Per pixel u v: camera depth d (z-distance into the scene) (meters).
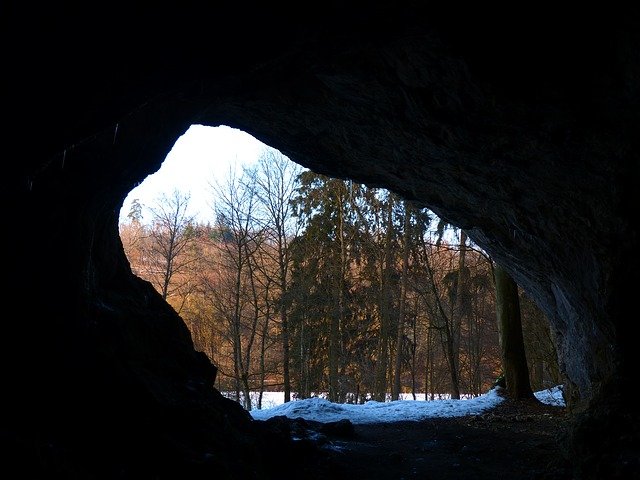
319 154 8.77
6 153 3.66
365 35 4.36
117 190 5.84
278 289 24.72
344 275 23.23
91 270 5.80
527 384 14.94
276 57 4.10
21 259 4.56
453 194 8.81
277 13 3.62
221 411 6.62
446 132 6.61
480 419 12.23
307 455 7.35
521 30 4.63
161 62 3.70
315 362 24.23
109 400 5.13
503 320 15.43
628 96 4.95
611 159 5.73
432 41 4.83
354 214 24.03
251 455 6.23
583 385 8.62
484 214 8.98
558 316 10.09
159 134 5.66
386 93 6.16
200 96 5.18
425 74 5.50
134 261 25.70
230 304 22.98
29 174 3.96
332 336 22.48
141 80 3.77
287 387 21.89
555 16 4.46
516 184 7.36
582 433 5.78
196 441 5.59
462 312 24.34
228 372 27.19
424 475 7.38
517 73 5.08
